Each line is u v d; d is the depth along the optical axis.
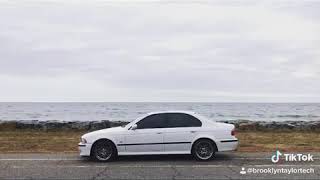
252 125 30.56
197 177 10.52
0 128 30.84
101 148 13.34
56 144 20.33
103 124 31.02
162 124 13.43
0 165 12.61
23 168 12.02
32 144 20.33
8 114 89.31
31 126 31.25
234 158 13.99
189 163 12.84
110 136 13.30
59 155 15.18
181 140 13.29
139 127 13.42
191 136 13.30
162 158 14.00
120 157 14.26
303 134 26.33
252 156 14.52
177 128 13.37
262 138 23.17
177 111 13.64
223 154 15.17
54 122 32.94
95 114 87.38
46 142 21.34
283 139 22.62
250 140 21.98
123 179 10.29
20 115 83.06
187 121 13.48
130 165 12.49
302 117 70.50
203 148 13.33
